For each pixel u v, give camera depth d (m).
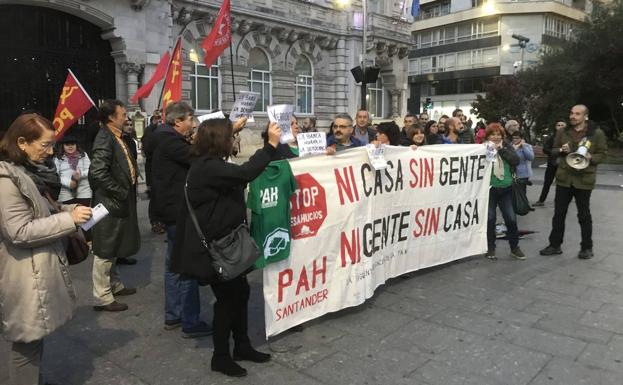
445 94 60.06
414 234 5.47
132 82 17.06
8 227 2.54
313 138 4.53
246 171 3.13
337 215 4.33
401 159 5.15
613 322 4.36
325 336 4.07
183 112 4.07
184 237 3.27
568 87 28.17
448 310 4.62
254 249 3.24
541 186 14.38
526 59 51.94
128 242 4.74
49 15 15.60
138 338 4.08
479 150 6.05
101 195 4.59
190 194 3.17
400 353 3.77
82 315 4.56
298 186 3.99
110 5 16.17
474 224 6.20
